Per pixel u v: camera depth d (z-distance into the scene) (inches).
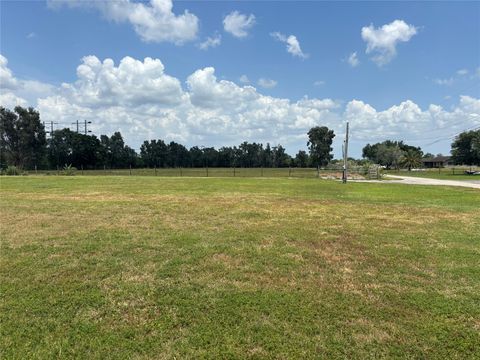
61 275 208.4
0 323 152.8
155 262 232.8
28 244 273.9
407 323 154.9
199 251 257.4
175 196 623.2
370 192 767.1
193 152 4365.2
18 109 2603.3
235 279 203.9
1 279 201.5
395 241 294.4
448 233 325.7
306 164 4271.7
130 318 157.9
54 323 153.0
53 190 721.0
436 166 4633.4
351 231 331.9
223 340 140.7
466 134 2800.2
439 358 130.2
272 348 135.6
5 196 600.4
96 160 3538.4
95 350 133.6
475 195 704.4
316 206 505.0
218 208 469.4
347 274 214.1
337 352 133.0
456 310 167.0
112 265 225.9
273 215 417.4
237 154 4402.1
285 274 212.5
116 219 379.9
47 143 3223.4
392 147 4045.3
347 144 1205.1
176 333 145.9
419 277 210.1
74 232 315.9
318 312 163.8
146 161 4057.6
